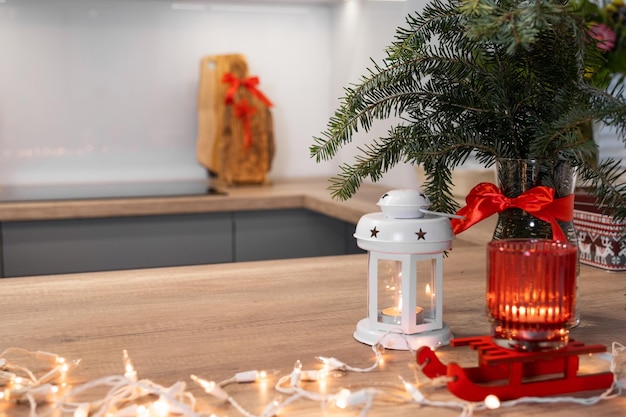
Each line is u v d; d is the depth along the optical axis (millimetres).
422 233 861
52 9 2752
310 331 952
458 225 961
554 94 963
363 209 2131
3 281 1236
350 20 2885
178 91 2926
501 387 715
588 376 743
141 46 2867
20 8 2719
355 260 1400
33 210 2230
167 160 2943
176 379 784
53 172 2816
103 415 688
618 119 870
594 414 686
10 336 940
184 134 2951
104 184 2830
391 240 862
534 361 748
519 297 722
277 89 3047
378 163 967
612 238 1298
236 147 2814
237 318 1012
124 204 2307
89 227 2309
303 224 2512
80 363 839
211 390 708
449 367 719
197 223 2406
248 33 2982
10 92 2746
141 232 2354
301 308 1062
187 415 661
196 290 1171
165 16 2877
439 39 983
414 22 960
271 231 2482
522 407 704
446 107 973
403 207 869
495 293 741
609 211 1004
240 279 1243
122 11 2828
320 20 3062
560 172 945
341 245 2561
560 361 768
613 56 1703
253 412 694
